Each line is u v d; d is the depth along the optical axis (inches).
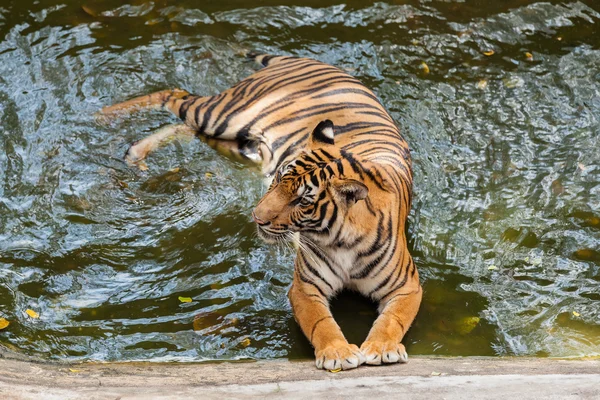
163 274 333.1
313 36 487.2
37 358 286.4
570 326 315.0
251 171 387.9
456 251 352.2
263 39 481.1
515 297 329.7
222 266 338.0
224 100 400.5
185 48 467.2
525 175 394.9
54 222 353.7
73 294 320.8
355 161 292.7
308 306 295.6
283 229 284.4
